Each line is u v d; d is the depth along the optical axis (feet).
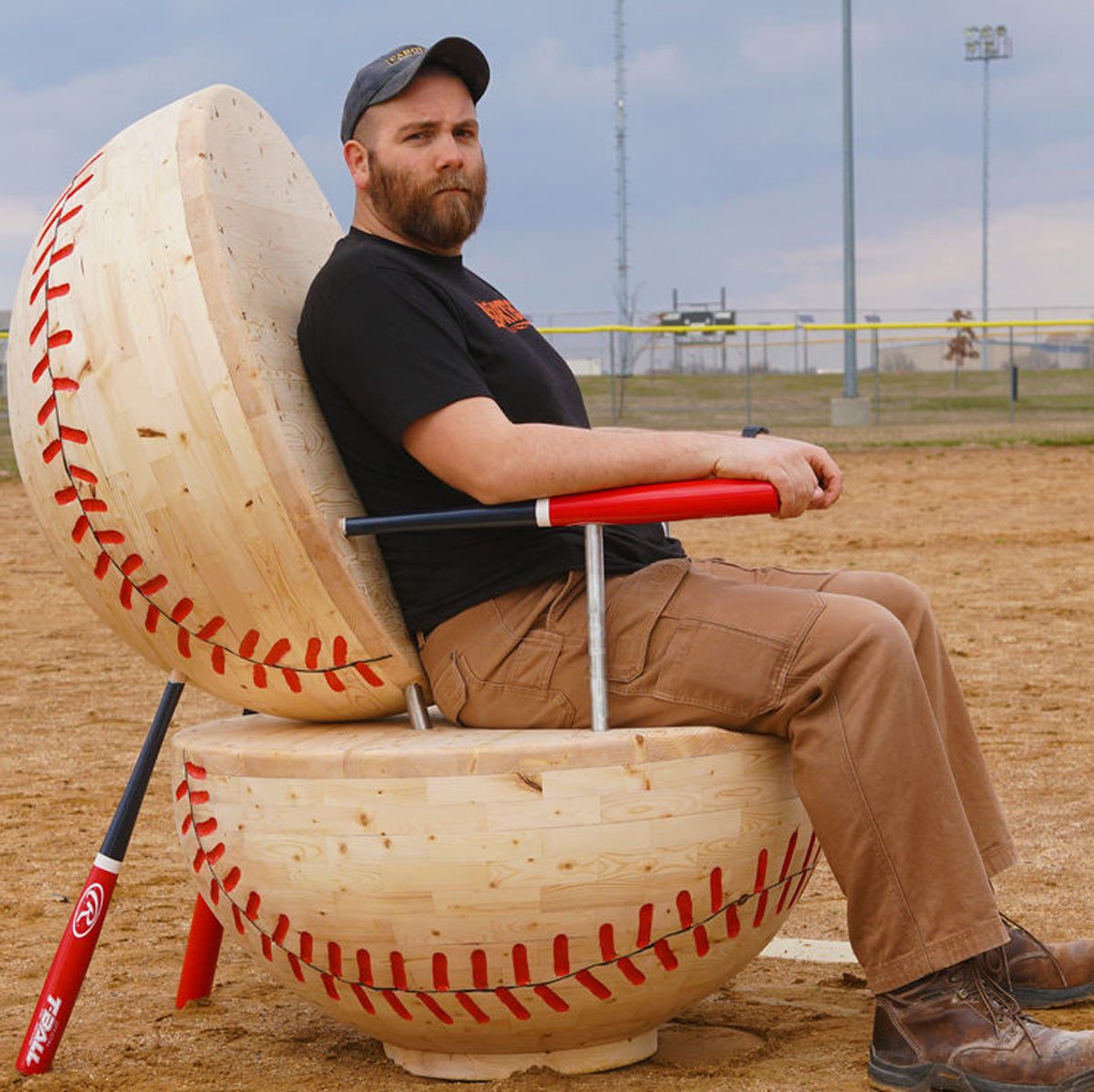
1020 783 15.81
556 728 8.62
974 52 149.48
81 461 8.51
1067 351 83.10
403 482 8.87
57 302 8.57
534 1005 8.16
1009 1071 7.88
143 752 9.41
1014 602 28.07
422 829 7.90
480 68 9.55
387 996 8.26
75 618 29.48
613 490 8.32
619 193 112.78
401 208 9.35
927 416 75.72
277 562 8.34
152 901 12.91
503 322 9.58
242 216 8.82
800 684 8.16
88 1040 9.62
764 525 40.57
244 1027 9.80
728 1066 8.63
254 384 8.18
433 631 8.87
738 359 80.12
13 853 14.38
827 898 12.69
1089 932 11.06
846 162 82.43
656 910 8.05
